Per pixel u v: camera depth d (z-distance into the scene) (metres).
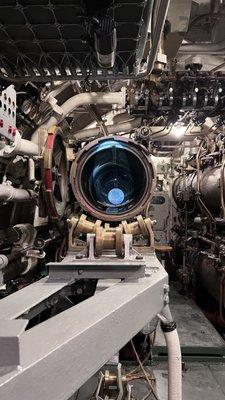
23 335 0.96
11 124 1.70
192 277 6.06
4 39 1.75
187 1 2.75
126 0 1.39
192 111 3.90
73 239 2.55
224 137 4.81
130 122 4.35
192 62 3.69
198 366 3.69
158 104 3.72
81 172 2.88
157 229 7.96
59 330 0.99
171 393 1.79
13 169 2.54
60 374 0.90
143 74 2.21
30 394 0.80
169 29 3.01
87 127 4.73
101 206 2.94
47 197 2.50
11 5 1.43
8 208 2.68
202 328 4.29
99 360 1.08
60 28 1.63
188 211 6.62
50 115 2.97
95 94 3.45
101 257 2.16
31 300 1.34
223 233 5.00
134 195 3.21
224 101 3.70
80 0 1.40
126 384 2.58
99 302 1.27
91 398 2.52
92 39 1.63
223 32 3.61
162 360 3.68
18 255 2.49
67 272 1.73
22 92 2.43
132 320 1.35
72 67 2.09
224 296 4.55
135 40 1.76
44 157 2.44
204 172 5.59
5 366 0.79
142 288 1.50
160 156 8.84
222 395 3.15
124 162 3.28
